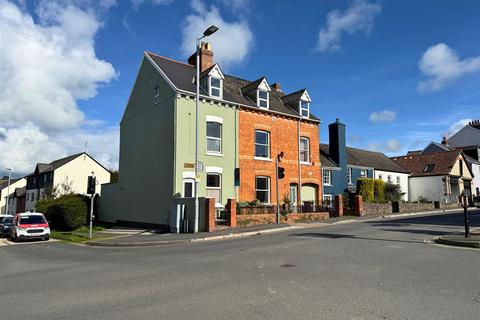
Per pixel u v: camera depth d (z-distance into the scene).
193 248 14.14
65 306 6.60
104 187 31.92
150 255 12.82
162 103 23.97
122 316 5.89
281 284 7.60
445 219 23.55
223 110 24.48
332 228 19.36
